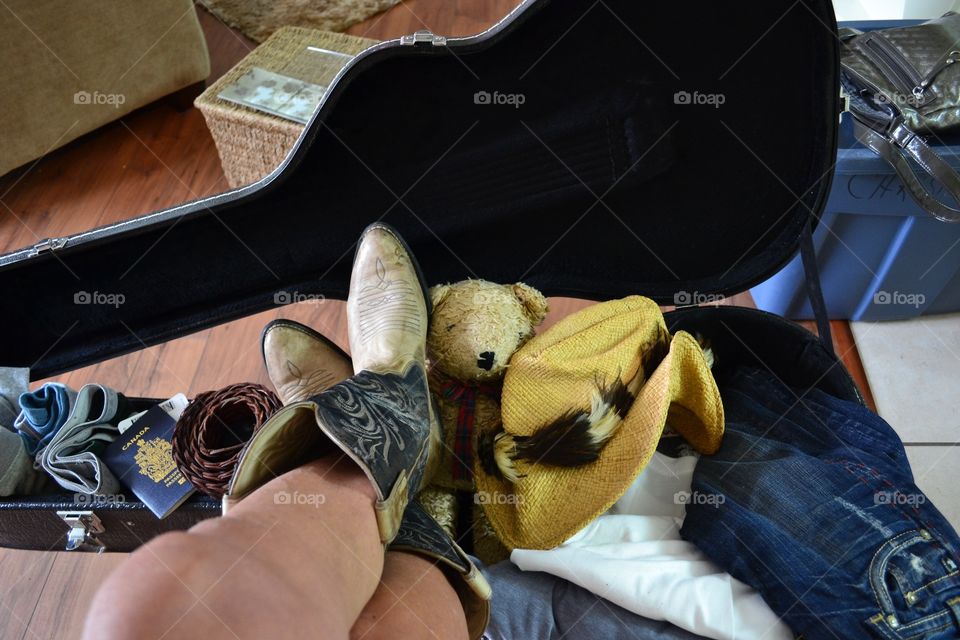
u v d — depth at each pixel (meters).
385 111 0.73
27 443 0.82
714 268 0.89
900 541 0.60
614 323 0.75
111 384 1.14
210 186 1.39
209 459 0.74
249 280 0.86
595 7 0.67
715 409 0.73
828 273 1.07
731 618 0.61
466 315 0.75
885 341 1.12
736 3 0.67
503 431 0.74
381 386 0.59
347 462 0.52
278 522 0.40
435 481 0.80
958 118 0.89
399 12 1.72
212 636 0.32
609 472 0.70
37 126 1.32
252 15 1.74
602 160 0.79
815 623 0.59
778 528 0.64
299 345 0.80
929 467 0.99
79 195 1.38
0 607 0.95
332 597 0.40
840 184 0.93
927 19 1.13
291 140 1.16
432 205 0.81
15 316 0.83
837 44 0.67
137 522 0.78
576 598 0.66
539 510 0.71
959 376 1.08
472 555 0.81
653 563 0.64
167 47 1.41
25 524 0.81
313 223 0.82
